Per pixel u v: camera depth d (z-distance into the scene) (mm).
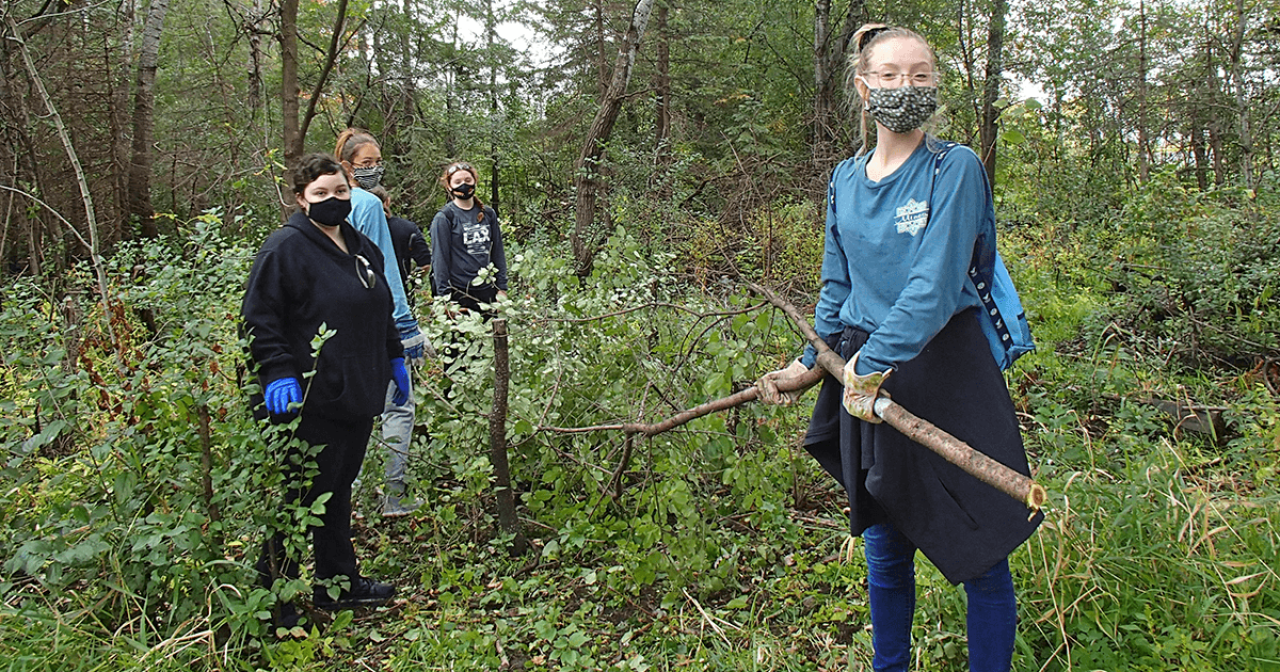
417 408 4043
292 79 7781
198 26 17156
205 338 3113
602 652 2838
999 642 2090
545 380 3824
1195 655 2246
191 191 15547
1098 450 3617
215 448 2947
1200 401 4629
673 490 3127
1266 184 9180
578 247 10344
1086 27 22234
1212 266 6137
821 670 2576
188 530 2602
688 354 3479
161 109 17125
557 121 19250
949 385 2021
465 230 5223
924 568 2746
